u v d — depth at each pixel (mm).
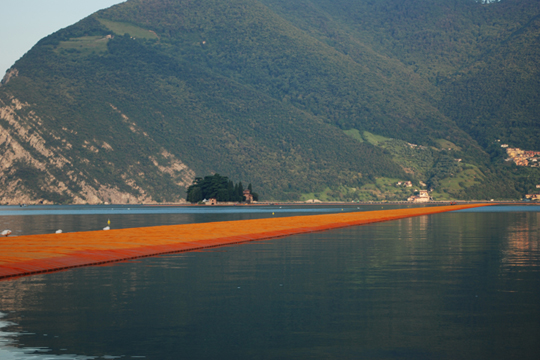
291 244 56438
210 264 38188
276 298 24875
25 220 148125
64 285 28688
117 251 45531
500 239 63719
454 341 17406
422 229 86875
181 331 18781
